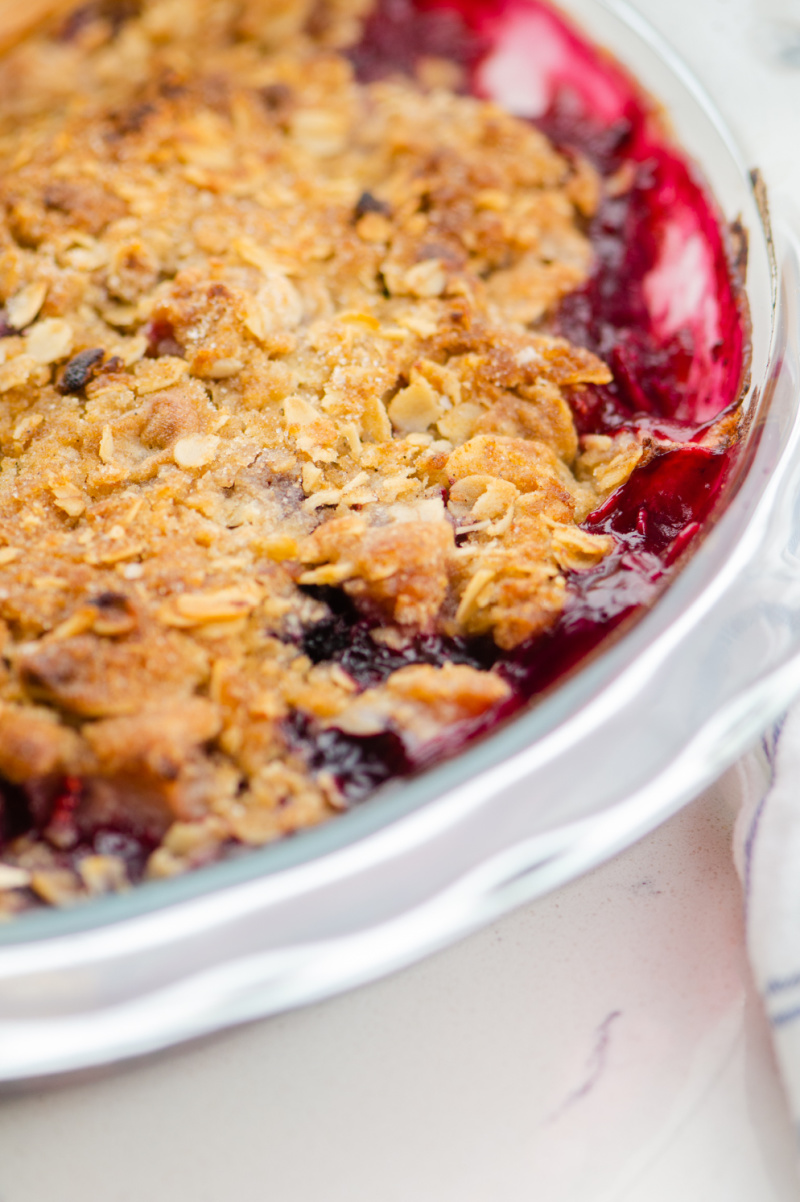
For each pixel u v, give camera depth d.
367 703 0.43
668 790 0.41
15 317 0.48
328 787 0.43
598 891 0.45
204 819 0.42
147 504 0.45
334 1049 0.43
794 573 0.43
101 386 0.47
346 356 0.48
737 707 0.42
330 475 0.46
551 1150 0.42
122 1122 0.43
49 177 0.51
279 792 0.42
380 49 0.56
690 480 0.46
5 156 0.52
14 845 0.42
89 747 0.42
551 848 0.40
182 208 0.50
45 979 0.40
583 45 0.53
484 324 0.48
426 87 0.55
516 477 0.46
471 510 0.46
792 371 0.45
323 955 0.40
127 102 0.53
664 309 0.50
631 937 0.44
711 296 0.49
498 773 0.41
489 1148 0.42
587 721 0.41
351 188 0.52
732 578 0.42
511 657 0.44
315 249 0.50
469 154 0.52
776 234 0.47
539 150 0.53
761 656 0.42
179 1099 0.43
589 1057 0.43
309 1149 0.42
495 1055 0.43
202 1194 0.42
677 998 0.44
